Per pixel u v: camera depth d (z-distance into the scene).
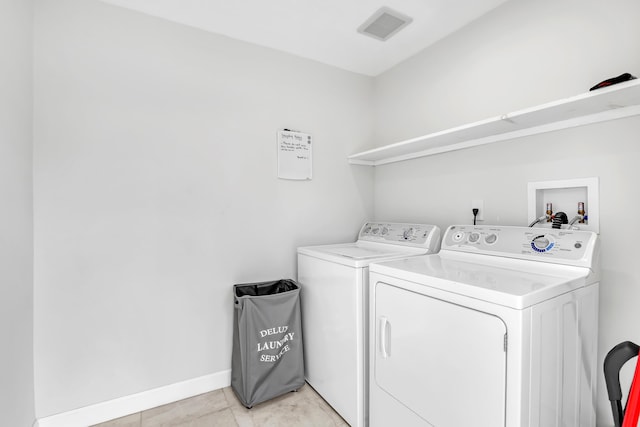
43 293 1.60
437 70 2.16
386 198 2.62
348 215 2.61
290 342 2.00
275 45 2.21
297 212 2.36
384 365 1.47
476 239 1.66
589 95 1.18
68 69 1.65
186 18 1.90
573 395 1.19
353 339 1.65
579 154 1.45
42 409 1.60
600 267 1.36
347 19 1.92
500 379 1.00
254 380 1.85
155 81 1.87
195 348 1.99
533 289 1.03
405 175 2.43
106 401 1.75
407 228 2.12
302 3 1.76
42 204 1.59
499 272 1.32
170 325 1.92
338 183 2.55
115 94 1.76
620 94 1.16
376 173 2.72
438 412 1.19
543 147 1.58
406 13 1.85
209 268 2.03
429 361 1.24
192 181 1.97
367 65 2.52
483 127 1.63
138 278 1.83
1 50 1.24
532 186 1.63
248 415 1.79
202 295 2.01
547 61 1.56
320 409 1.85
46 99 1.60
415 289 1.30
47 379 1.61
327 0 1.74
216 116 2.05
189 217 1.97
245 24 1.96
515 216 1.71
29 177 1.52
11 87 1.33
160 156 1.88
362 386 1.64
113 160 1.76
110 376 1.76
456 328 1.13
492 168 1.82
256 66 2.19
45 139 1.60
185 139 1.95
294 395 2.00
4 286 1.24
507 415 0.98
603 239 1.38
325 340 1.90
